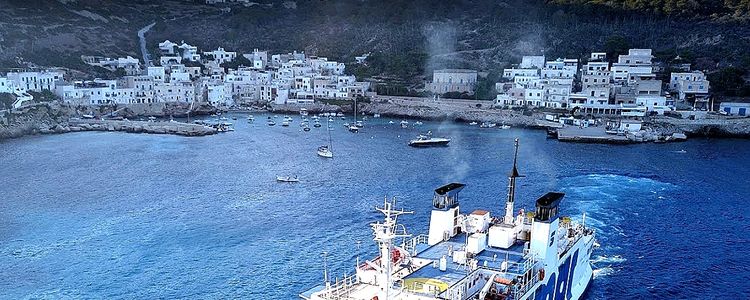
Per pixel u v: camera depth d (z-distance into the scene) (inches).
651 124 7214.6
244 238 3216.0
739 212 3636.8
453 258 1873.8
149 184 4424.2
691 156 5575.8
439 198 2084.2
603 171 4803.2
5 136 6712.6
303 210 3730.3
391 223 1656.0
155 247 3085.6
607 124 7229.3
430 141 6195.9
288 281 2647.6
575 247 2336.4
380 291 1651.1
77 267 2827.3
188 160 5403.5
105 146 6176.2
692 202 3855.8
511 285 1755.7
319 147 5964.6
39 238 3206.2
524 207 3708.2
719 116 7573.8
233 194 4143.7
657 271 2738.7
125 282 2664.9
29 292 2564.0
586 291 2519.7
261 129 7573.8
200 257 2947.8
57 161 5275.6
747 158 5482.3
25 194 4084.6
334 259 2891.2
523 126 7805.1
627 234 3228.3
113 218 3563.0
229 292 2551.7
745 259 2881.4
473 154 5664.4
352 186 4350.4
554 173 4719.5
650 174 4694.9
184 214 3656.5
